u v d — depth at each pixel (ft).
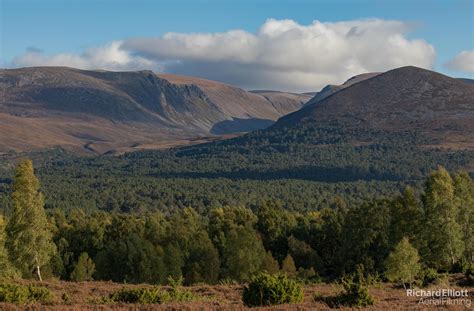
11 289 86.43
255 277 85.40
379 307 80.02
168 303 85.05
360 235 250.16
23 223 158.81
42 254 162.50
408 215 222.89
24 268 160.97
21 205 159.22
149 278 232.32
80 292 119.75
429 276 146.10
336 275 259.60
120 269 244.63
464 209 202.08
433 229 194.80
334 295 97.09
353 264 247.91
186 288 131.95
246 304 83.46
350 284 85.66
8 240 159.33
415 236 211.41
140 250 241.14
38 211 161.48
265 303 82.43
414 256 131.44
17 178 160.04
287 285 84.33
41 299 89.92
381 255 242.99
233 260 232.94
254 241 252.83
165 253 241.35
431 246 198.70
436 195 194.90
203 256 242.17
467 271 143.02
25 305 79.61
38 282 136.87
